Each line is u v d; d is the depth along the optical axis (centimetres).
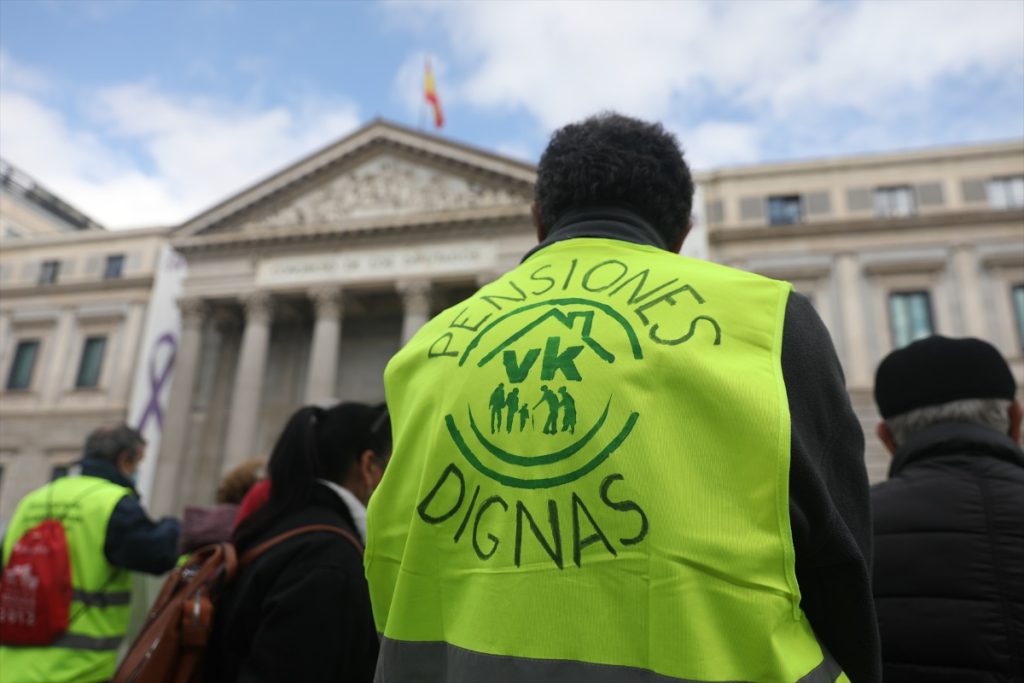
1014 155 2728
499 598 119
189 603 251
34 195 4547
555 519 119
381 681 134
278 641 231
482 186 3005
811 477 116
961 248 2652
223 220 3231
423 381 152
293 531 263
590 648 109
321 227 3031
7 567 371
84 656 365
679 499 113
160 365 3216
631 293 137
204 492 3044
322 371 2873
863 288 2712
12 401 3406
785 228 2800
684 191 176
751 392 117
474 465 132
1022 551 196
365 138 3136
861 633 122
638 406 120
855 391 2575
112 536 380
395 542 144
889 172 2823
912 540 211
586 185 168
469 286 2975
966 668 192
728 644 105
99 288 3466
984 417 235
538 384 130
